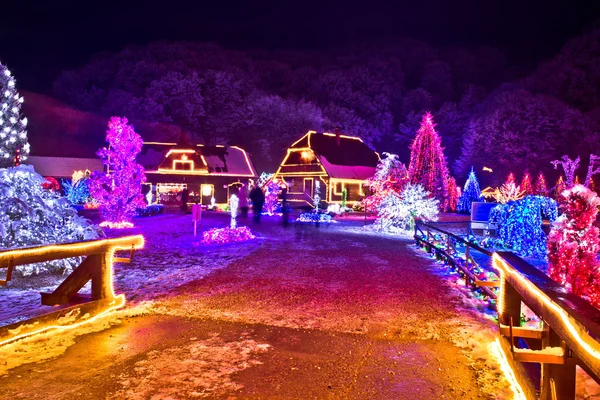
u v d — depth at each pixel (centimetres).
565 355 307
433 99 8969
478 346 540
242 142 7131
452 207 4241
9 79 2309
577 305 290
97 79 7656
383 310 705
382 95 8381
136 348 516
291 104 7062
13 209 933
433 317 670
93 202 3516
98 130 6894
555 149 5891
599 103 6444
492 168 6369
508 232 1549
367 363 484
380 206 2194
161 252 1287
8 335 510
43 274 922
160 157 4325
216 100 7250
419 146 2567
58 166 5138
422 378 446
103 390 406
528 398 362
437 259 1239
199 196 4341
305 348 527
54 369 451
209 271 1005
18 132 2353
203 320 634
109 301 662
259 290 825
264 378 439
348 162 4597
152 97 6919
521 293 407
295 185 4572
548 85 6862
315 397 402
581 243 632
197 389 412
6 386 410
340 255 1277
